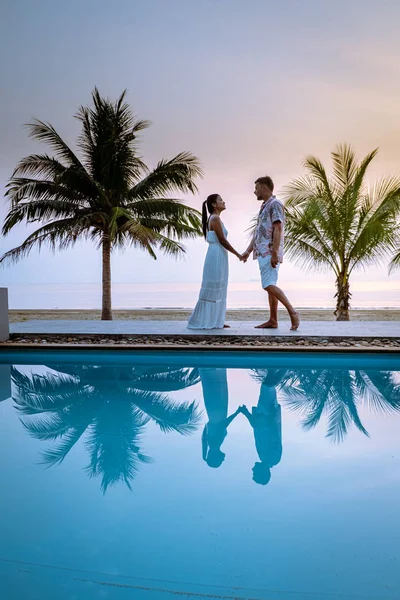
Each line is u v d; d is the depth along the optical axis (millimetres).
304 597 1715
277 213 6785
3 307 7180
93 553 1974
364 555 1959
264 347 6379
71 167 14039
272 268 7059
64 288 83812
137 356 6539
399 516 2277
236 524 2199
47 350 6758
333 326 7660
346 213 12852
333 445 3217
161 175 14523
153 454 3080
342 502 2410
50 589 1753
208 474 2760
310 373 5488
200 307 7297
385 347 6305
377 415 3891
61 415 3947
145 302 37219
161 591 1736
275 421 3744
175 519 2254
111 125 14164
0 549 2012
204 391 4703
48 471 2824
